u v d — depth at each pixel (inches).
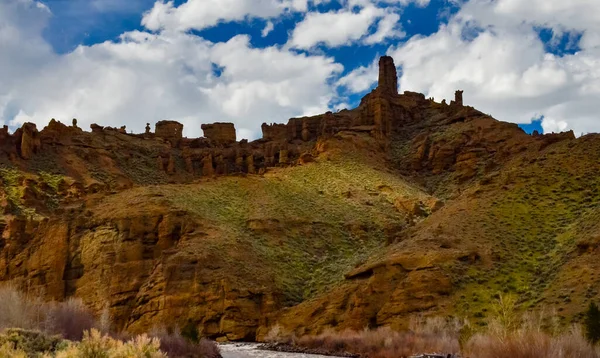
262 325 2381.9
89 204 3117.6
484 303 1948.8
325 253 3024.1
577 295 1758.1
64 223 2960.1
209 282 2497.5
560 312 1707.7
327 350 1823.3
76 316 1453.0
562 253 2101.4
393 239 2731.3
